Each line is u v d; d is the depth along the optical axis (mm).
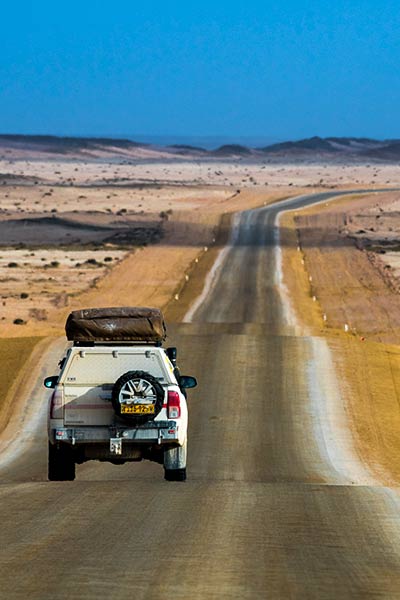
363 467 62156
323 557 25875
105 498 35562
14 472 54438
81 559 24781
